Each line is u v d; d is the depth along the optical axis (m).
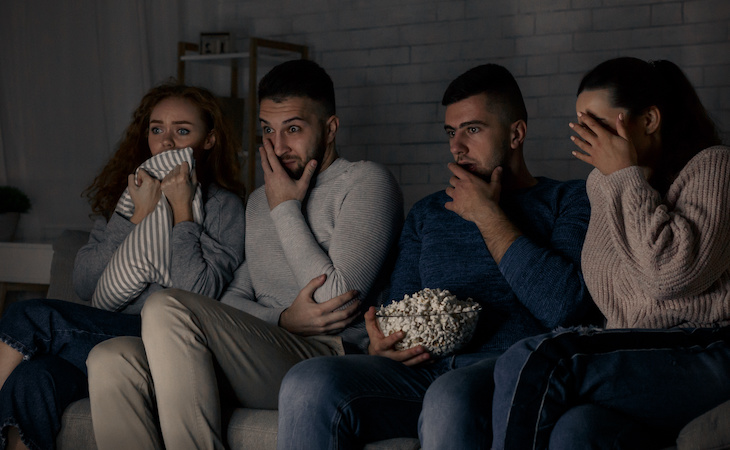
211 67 4.89
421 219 2.09
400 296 2.01
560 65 4.14
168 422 1.73
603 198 1.72
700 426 1.29
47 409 1.92
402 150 4.52
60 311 2.01
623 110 1.67
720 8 3.83
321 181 2.21
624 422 1.36
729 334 1.47
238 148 2.68
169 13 4.48
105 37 4.05
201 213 2.31
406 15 4.48
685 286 1.49
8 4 3.75
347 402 1.59
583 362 1.40
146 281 2.19
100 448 1.81
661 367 1.40
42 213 3.79
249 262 2.27
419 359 1.74
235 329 1.85
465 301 1.85
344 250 2.02
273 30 4.85
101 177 2.69
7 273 3.21
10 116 3.74
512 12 4.23
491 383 1.52
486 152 1.97
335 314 1.97
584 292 1.75
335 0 4.67
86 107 3.97
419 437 1.54
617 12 4.02
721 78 3.84
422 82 4.45
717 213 1.51
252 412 1.82
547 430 1.37
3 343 1.98
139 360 1.82
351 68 4.64
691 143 1.68
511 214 1.95
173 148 2.47
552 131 4.16
